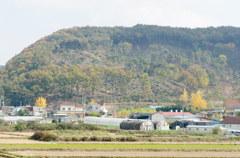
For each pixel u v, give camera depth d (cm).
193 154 7344
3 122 16100
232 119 15250
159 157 6844
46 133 9619
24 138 9950
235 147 8650
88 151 7512
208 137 11038
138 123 14400
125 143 9150
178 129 14238
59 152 7238
